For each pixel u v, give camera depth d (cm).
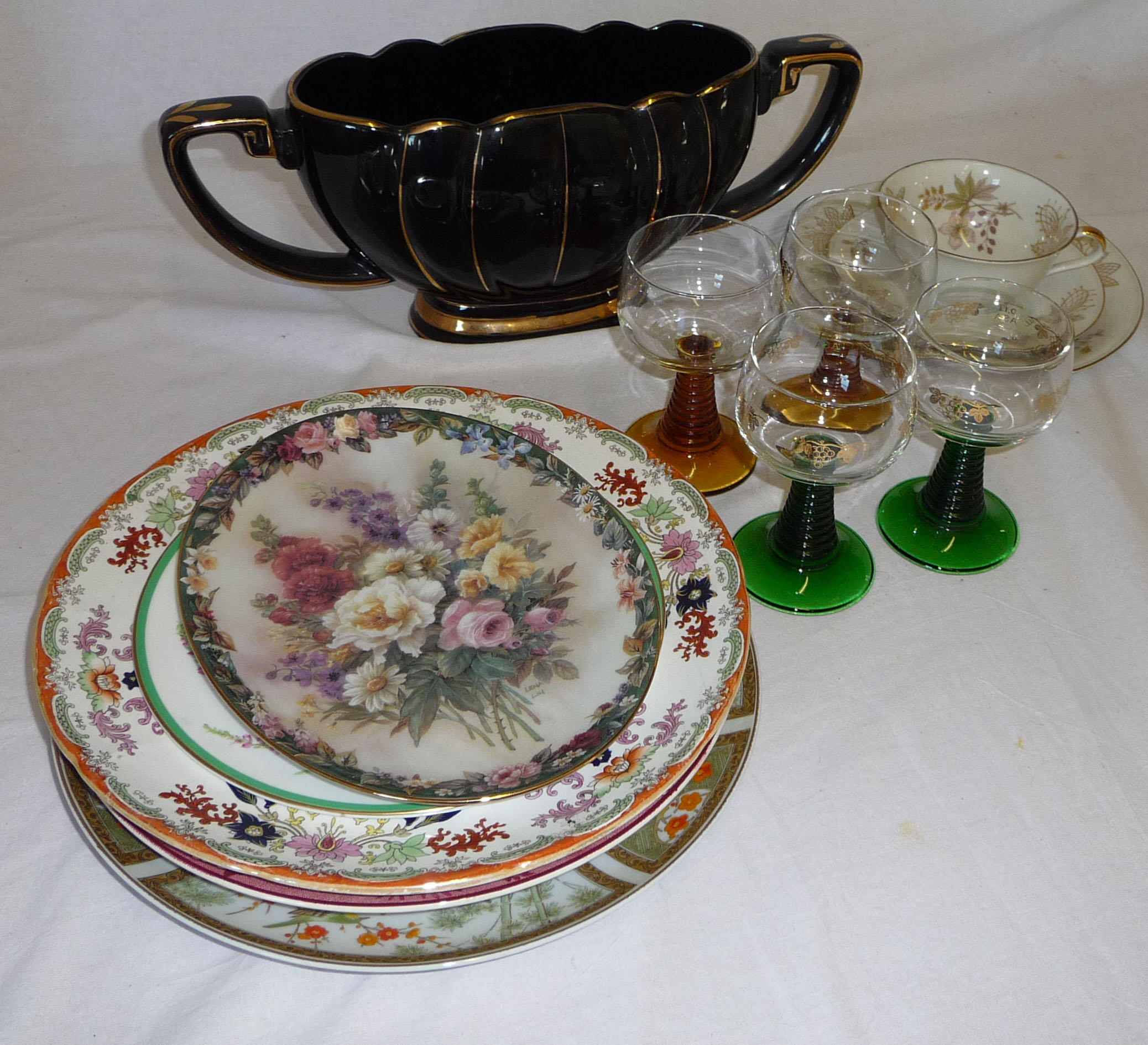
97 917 51
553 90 85
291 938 46
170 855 46
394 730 51
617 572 56
